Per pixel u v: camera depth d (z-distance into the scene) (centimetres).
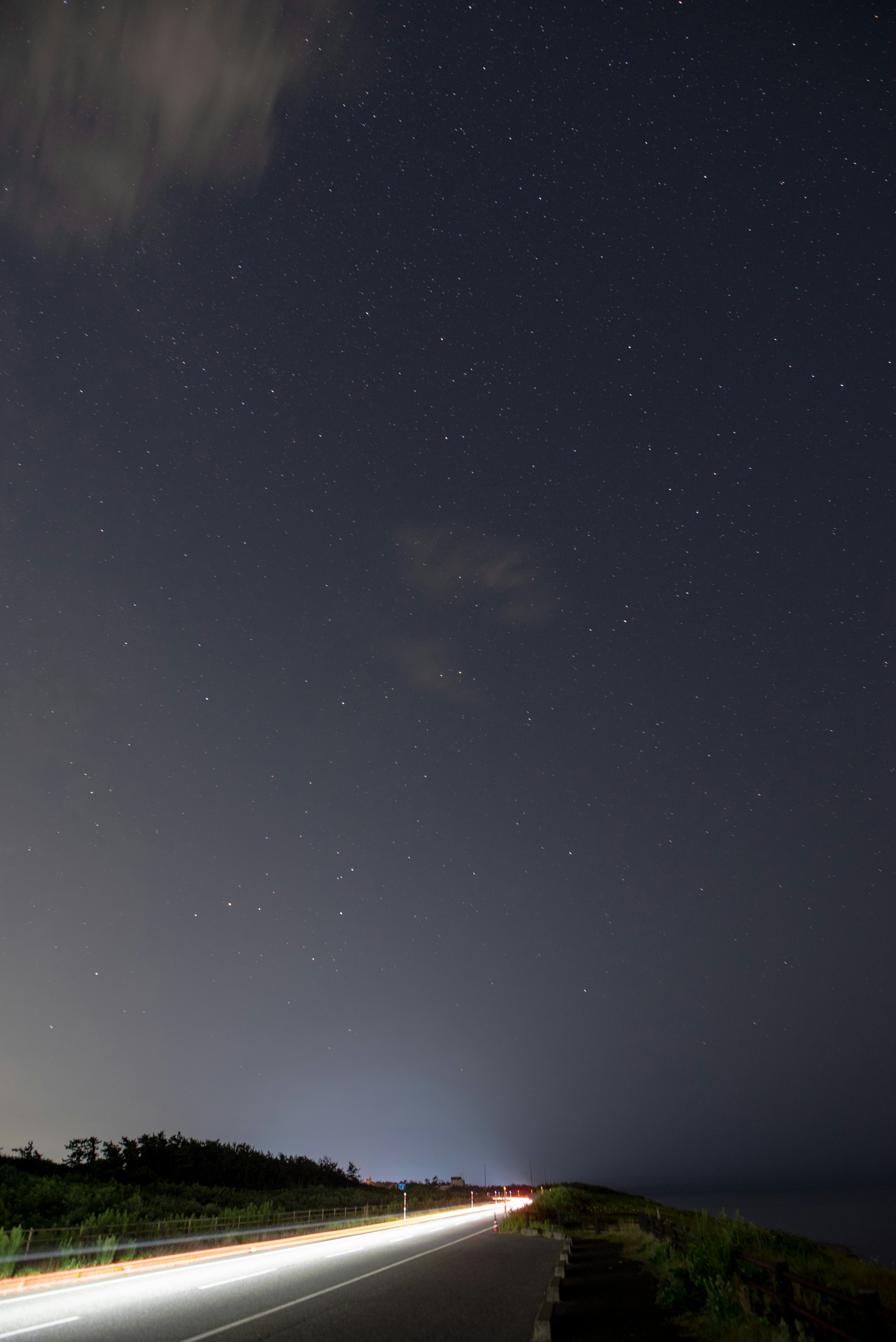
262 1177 6544
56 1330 1038
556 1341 898
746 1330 842
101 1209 2878
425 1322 1047
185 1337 959
